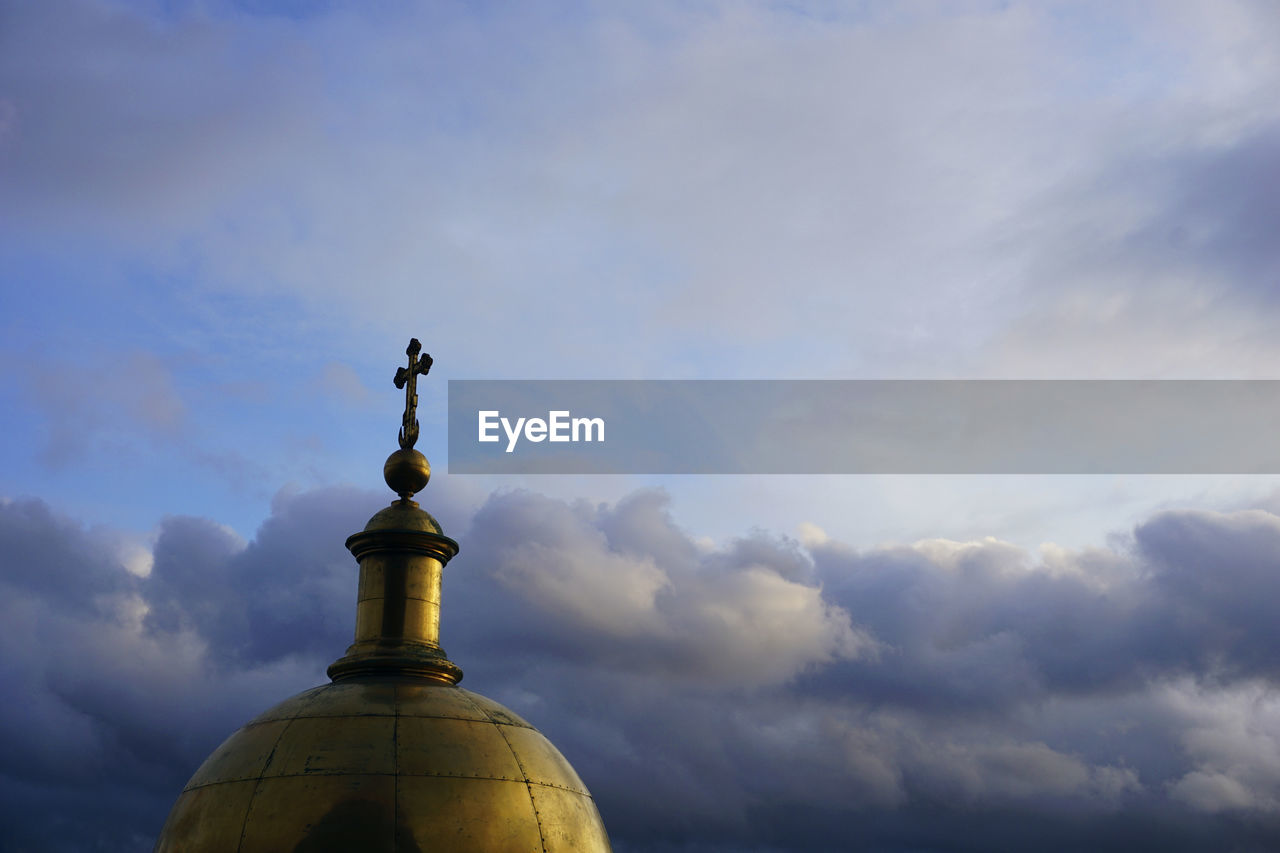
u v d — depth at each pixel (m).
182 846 13.71
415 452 17.70
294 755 13.95
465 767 14.06
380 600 16.44
